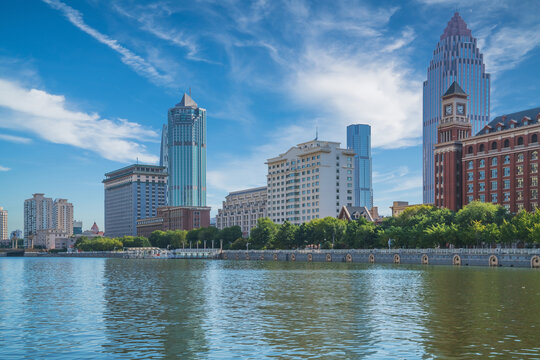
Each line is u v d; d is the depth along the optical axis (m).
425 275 123.12
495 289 88.81
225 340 49.69
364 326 55.81
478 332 52.06
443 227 183.00
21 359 43.69
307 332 52.97
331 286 99.38
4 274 159.38
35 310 70.12
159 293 91.06
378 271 142.00
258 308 70.06
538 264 145.38
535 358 42.12
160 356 44.19
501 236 164.62
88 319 62.22
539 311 64.62
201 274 144.88
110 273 158.25
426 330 53.28
